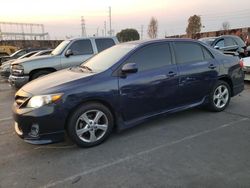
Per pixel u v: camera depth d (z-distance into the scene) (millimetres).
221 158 4074
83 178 3686
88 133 4605
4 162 4234
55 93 4285
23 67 9242
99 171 3846
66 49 9797
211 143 4613
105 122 4719
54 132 4320
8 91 10656
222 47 13430
